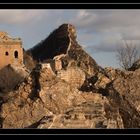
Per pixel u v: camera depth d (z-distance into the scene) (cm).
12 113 4144
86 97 4384
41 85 4284
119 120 4216
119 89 4928
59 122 3781
